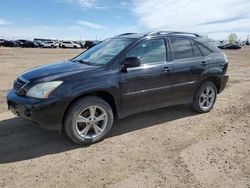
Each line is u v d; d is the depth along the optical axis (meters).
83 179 3.47
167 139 4.75
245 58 27.66
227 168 3.76
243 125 5.52
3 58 22.50
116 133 4.99
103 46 5.55
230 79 11.60
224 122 5.68
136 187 3.30
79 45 62.50
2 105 6.66
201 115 6.12
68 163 3.88
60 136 4.80
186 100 5.85
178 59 5.54
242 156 4.13
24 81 4.36
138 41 5.02
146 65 5.01
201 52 6.02
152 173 3.62
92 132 4.59
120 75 4.66
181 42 5.70
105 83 4.47
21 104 4.14
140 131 5.10
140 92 4.95
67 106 4.19
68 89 4.17
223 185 3.35
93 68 4.57
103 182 3.41
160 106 5.40
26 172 3.62
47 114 4.07
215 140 4.73
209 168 3.76
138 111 5.10
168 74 5.29
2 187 3.28
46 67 4.88
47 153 4.18
